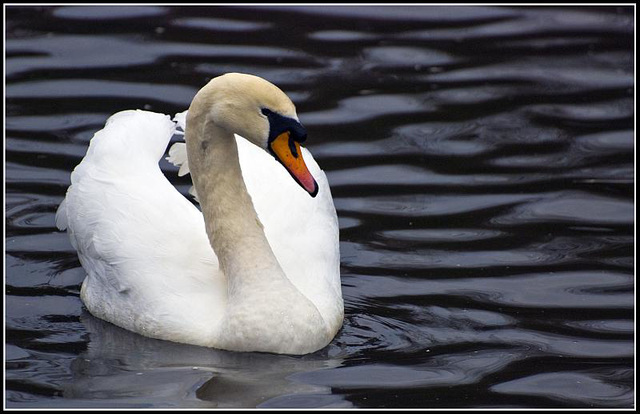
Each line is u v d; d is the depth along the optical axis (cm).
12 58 2166
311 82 2106
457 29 2372
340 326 1363
